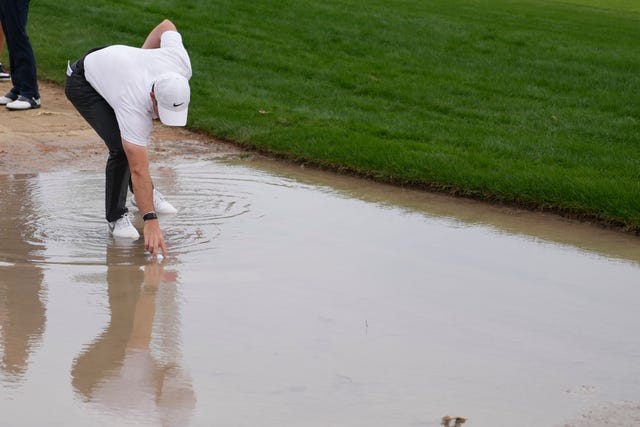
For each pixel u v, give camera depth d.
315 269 9.97
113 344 7.82
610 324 8.60
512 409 6.72
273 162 15.40
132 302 8.87
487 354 7.78
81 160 14.95
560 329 8.44
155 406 6.66
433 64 24.23
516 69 24.12
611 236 11.66
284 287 9.38
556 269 10.27
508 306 9.02
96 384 7.03
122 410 6.59
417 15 31.14
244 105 18.77
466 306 8.97
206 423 6.39
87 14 26.42
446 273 9.99
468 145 16.27
